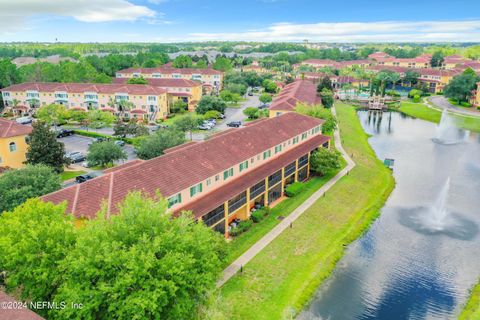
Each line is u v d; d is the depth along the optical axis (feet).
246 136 166.40
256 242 133.90
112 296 67.56
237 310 102.17
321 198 170.91
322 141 207.21
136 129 252.01
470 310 108.58
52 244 76.38
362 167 214.28
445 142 286.05
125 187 112.88
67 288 69.51
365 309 108.99
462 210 171.42
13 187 130.82
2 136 190.70
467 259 134.00
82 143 254.06
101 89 349.00
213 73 495.41
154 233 77.41
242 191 138.41
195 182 126.00
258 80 542.57
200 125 291.58
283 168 169.58
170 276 73.36
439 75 519.19
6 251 74.59
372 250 138.72
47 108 295.89
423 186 199.52
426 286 119.55
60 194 105.60
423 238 147.23
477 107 387.55
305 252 131.54
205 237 85.81
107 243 70.44
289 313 102.94
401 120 369.91
